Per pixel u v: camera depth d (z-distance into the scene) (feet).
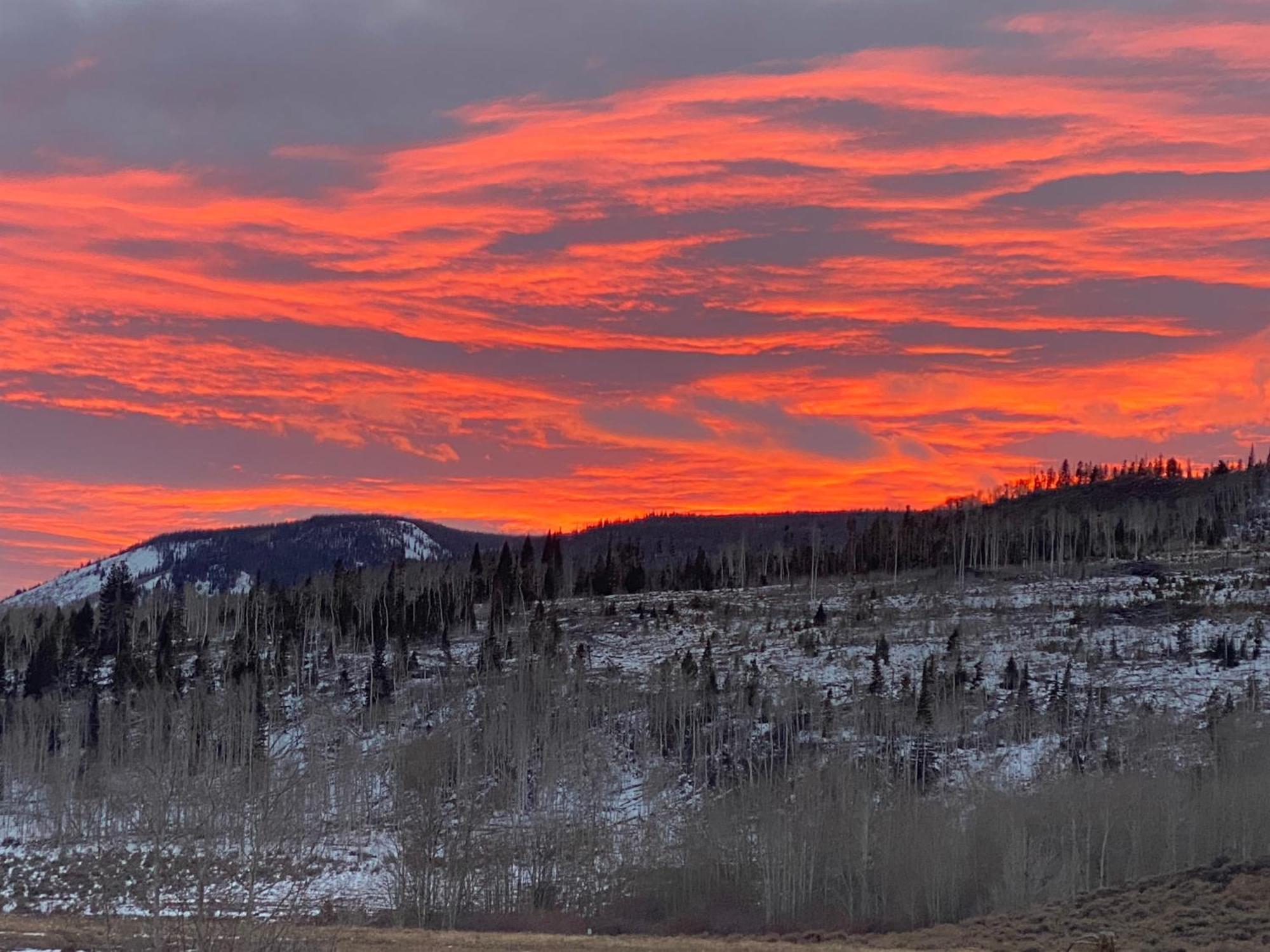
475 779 434.71
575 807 404.36
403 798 415.23
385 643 647.97
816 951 264.11
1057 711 469.57
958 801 371.15
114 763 451.94
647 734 494.59
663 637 627.46
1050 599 639.76
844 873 338.75
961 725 464.65
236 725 481.46
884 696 491.31
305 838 353.51
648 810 423.64
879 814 348.38
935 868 311.06
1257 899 269.23
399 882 329.31
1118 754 409.28
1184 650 531.50
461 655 615.57
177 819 179.83
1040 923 277.03
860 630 606.96
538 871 362.12
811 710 480.23
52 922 274.98
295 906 170.09
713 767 456.86
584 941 269.85
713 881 346.33
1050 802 343.46
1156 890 286.25
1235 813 322.34
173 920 154.51
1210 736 417.28
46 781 486.79
